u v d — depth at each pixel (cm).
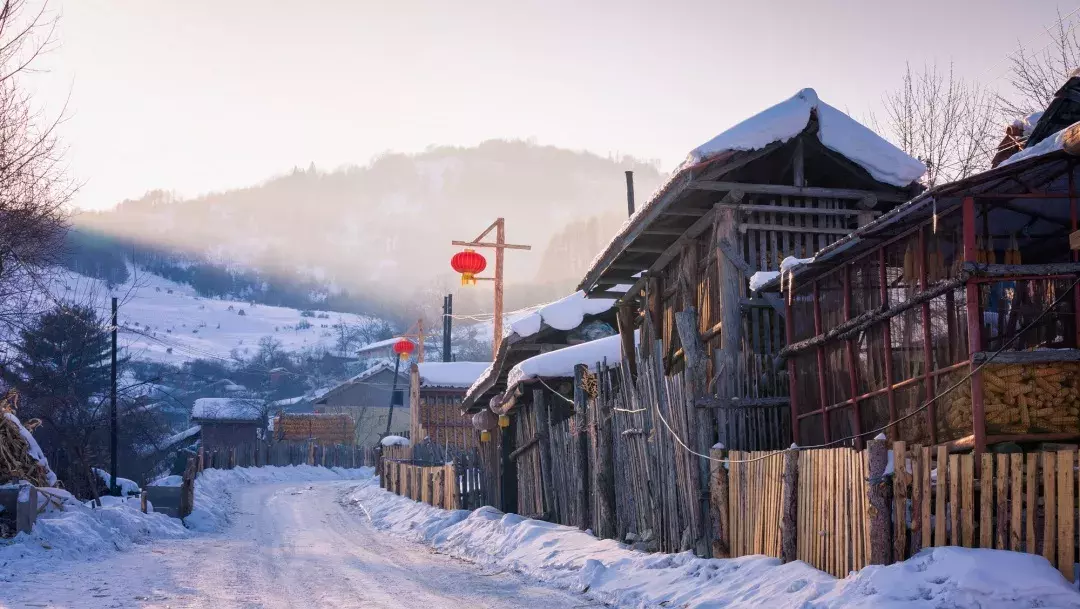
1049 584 744
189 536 2170
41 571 1352
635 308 2077
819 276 1215
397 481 3400
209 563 1555
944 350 960
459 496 2473
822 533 962
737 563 1066
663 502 1314
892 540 867
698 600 989
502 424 2247
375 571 1449
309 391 12125
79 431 3000
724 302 1416
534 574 1351
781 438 1298
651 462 1355
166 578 1334
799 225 1479
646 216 1565
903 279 1030
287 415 6938
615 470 1507
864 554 891
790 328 1270
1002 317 972
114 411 3058
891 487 876
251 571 1448
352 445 6681
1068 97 1305
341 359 13838
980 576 755
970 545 809
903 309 1013
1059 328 975
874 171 1463
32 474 1908
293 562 1588
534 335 2244
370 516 2850
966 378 893
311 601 1129
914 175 1470
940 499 834
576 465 1697
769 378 1344
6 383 2817
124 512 2031
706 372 1361
